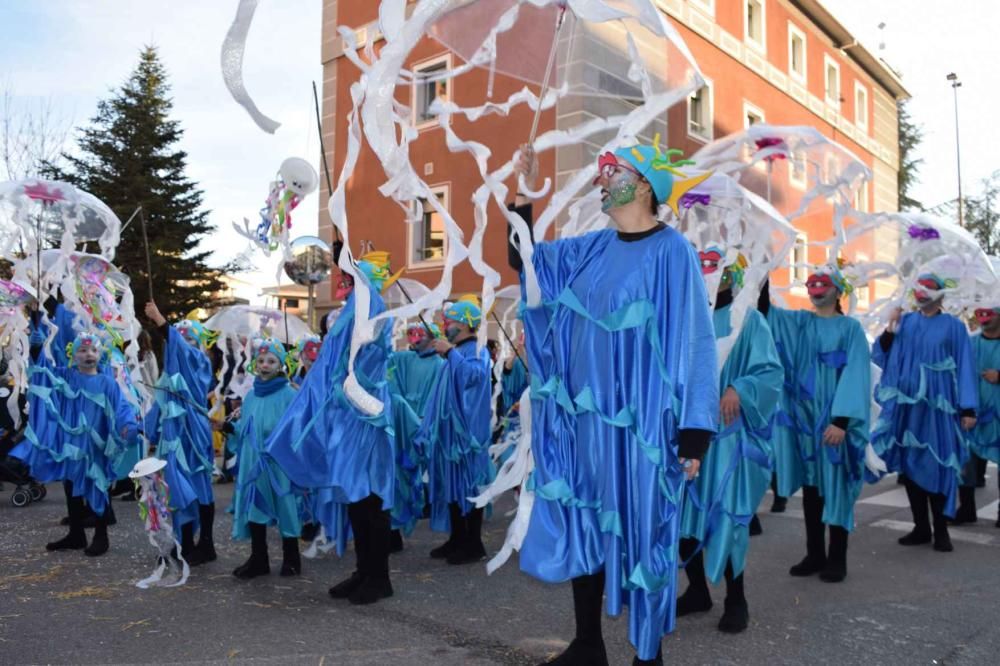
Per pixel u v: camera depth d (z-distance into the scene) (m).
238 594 4.26
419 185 3.10
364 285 3.52
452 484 5.15
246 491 4.59
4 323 6.17
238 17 2.39
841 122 23.52
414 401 6.00
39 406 5.29
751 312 3.82
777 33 20.28
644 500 2.64
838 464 4.51
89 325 5.61
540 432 2.92
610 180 2.89
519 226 3.06
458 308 5.65
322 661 3.21
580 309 2.85
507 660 3.24
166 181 25.39
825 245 5.84
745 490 3.58
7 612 3.91
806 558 4.73
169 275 24.08
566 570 2.71
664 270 2.79
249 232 4.05
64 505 7.43
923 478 5.49
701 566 3.93
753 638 3.54
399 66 2.84
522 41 3.52
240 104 2.54
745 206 4.25
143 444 5.19
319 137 3.50
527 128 12.92
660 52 3.11
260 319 7.55
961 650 3.40
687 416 2.66
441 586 4.46
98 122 25.86
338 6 17.55
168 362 4.98
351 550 5.54
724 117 17.78
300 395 4.02
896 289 6.49
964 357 5.64
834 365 4.55
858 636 3.58
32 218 5.88
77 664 3.17
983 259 5.90
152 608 3.98
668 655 3.32
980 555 5.27
